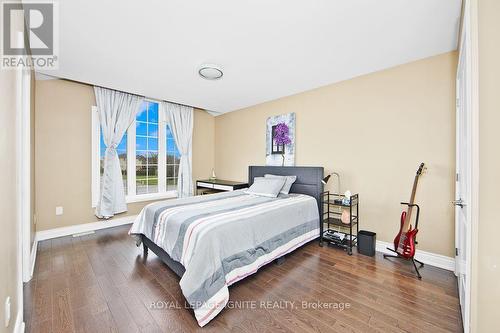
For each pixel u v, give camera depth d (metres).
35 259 2.50
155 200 4.25
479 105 1.14
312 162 3.52
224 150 5.11
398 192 2.67
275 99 4.04
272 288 1.96
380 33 2.02
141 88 3.46
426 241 2.47
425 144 2.48
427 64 2.46
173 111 4.47
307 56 2.45
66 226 3.31
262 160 4.30
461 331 1.48
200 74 2.89
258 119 4.36
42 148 3.10
